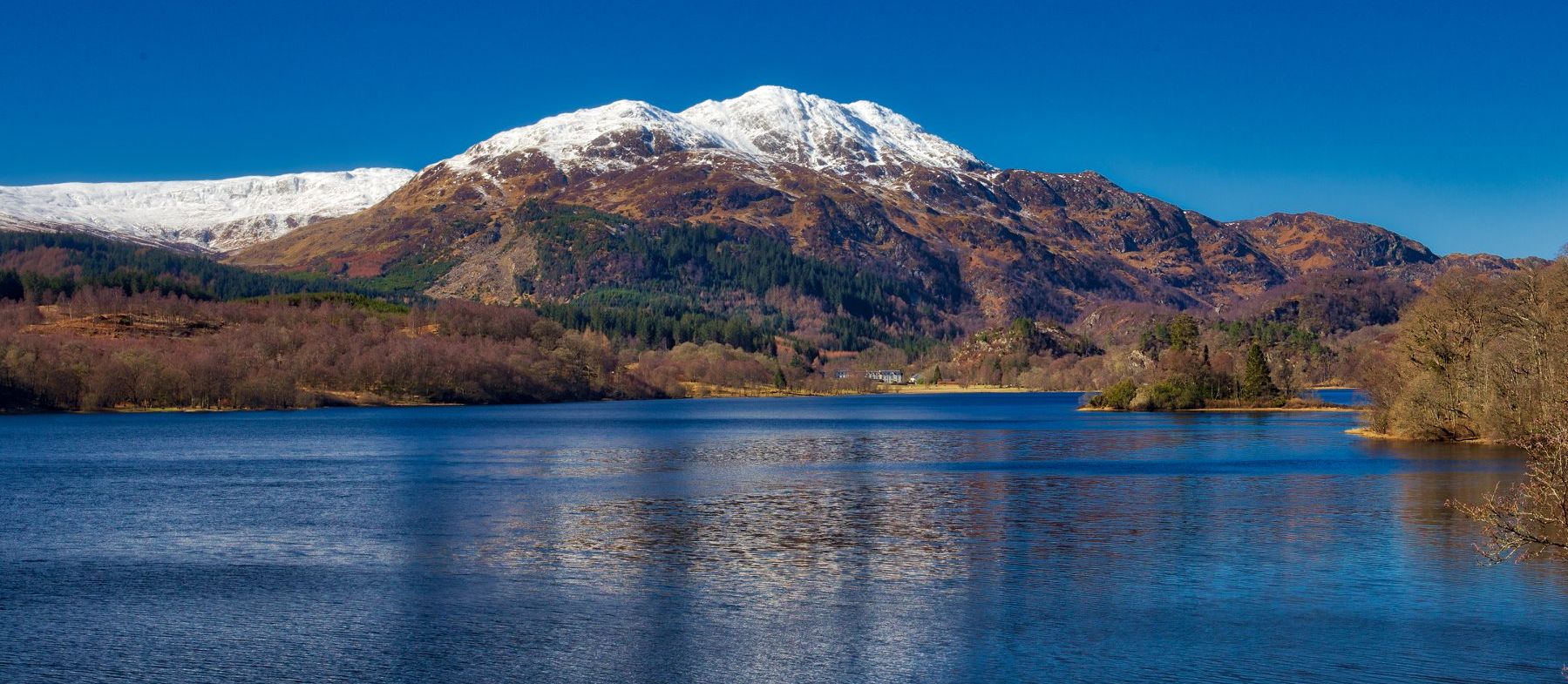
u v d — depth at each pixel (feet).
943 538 216.95
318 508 268.00
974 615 154.40
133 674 131.34
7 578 182.50
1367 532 216.95
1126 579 175.63
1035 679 127.85
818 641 142.61
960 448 462.19
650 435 582.76
